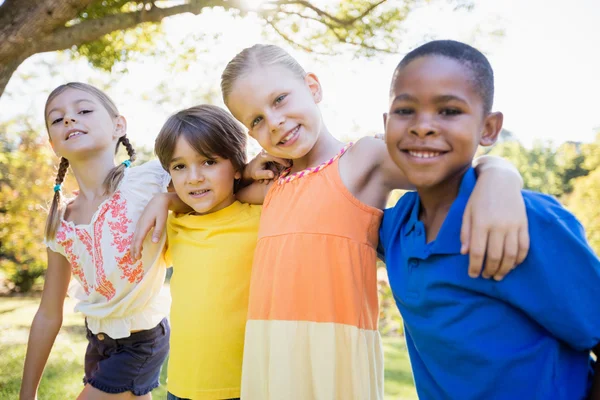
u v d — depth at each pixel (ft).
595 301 3.63
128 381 7.18
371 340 5.20
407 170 4.13
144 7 14.25
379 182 5.41
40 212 30.14
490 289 3.88
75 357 15.43
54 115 6.97
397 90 4.08
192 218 6.52
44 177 29.99
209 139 6.05
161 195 6.69
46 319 7.58
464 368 4.06
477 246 3.68
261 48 5.68
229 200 6.53
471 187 4.11
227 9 15.79
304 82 5.72
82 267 7.14
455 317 4.01
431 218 4.42
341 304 5.10
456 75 3.88
